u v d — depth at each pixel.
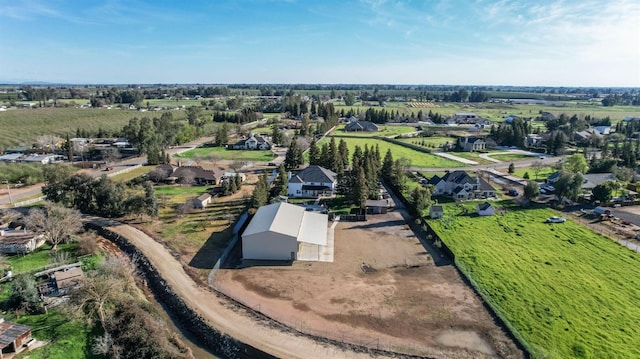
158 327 36.22
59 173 69.12
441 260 51.66
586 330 36.84
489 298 42.09
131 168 101.50
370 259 51.84
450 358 33.78
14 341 32.06
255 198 67.44
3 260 45.91
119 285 39.88
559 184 74.38
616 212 69.31
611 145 135.38
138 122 151.12
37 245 53.31
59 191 66.44
